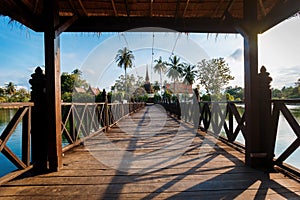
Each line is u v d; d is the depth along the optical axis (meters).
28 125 2.35
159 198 1.78
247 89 2.66
